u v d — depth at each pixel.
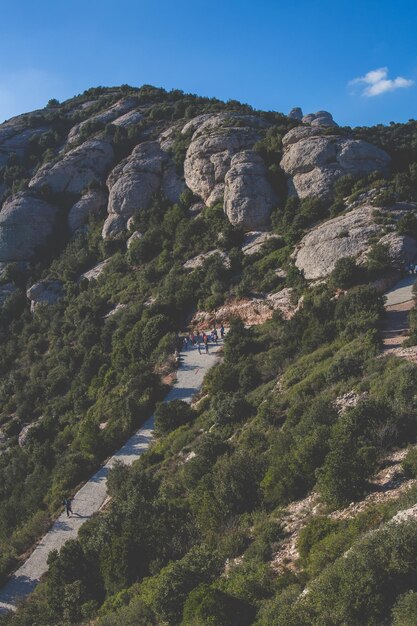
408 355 23.92
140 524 19.67
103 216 66.25
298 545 14.47
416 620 9.58
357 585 10.77
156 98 92.56
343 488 15.52
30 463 36.62
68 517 27.44
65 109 101.12
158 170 64.00
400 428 17.92
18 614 20.48
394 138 75.69
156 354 40.75
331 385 24.67
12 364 53.16
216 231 51.97
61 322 52.84
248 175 52.41
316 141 51.88
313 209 46.97
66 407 42.12
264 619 11.62
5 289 63.00
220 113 69.56
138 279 52.16
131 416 33.88
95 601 18.56
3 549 27.16
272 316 38.44
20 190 71.06
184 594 14.31
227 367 33.53
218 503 18.86
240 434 25.34
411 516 12.11
